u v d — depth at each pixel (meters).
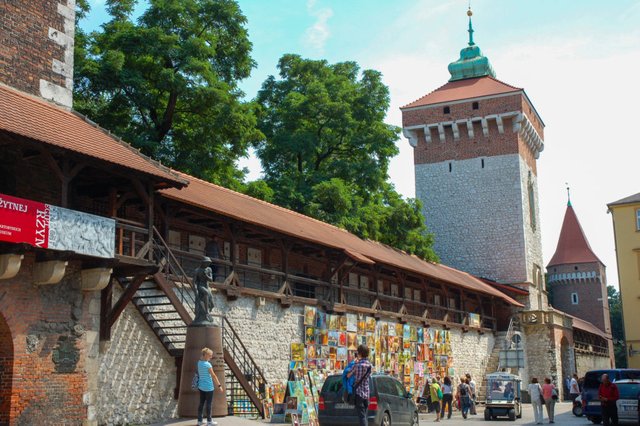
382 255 36.91
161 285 20.53
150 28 36.53
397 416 19.72
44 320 16.91
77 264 17.94
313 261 33.44
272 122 51.78
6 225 14.77
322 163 53.28
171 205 23.05
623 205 59.12
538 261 64.31
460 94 64.44
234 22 40.00
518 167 61.22
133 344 20.50
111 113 36.72
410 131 65.44
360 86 54.69
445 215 63.22
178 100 38.59
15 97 17.36
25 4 18.89
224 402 18.66
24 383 16.20
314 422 21.97
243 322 25.55
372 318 34.62
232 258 25.20
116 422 19.50
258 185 42.88
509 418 30.58
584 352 67.81
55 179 18.23
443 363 42.06
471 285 47.47
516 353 37.78
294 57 54.12
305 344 29.02
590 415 28.02
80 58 35.25
